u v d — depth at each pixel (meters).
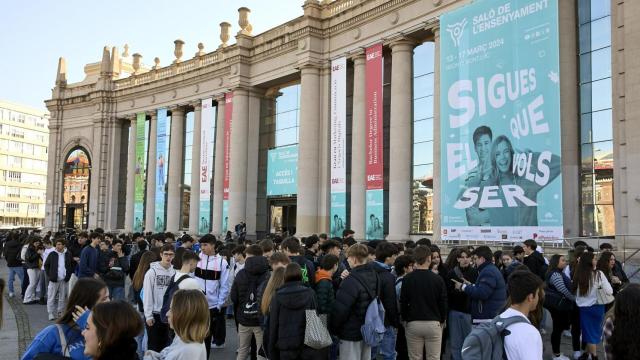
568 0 20.84
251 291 9.62
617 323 4.37
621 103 18.38
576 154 20.34
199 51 44.03
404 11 27.34
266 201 38.34
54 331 5.04
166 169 45.72
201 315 4.98
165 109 45.69
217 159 40.47
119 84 51.31
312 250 13.52
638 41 17.92
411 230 27.38
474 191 22.62
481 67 22.62
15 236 21.77
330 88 32.06
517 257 12.96
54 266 16.02
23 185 120.75
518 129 21.02
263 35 37.09
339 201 29.98
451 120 23.86
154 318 9.56
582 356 10.70
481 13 22.80
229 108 38.81
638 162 17.69
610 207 19.17
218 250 13.88
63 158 54.97
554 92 19.86
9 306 18.61
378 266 8.67
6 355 11.24
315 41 32.28
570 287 10.64
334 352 9.86
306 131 32.03
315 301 7.43
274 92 37.94
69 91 55.81
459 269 10.19
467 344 4.71
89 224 51.50
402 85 27.55
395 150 27.53
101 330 4.28
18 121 120.44
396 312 8.44
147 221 46.62
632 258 17.33
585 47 20.50
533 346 4.53
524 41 21.03
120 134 51.53
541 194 20.03
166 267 9.84
